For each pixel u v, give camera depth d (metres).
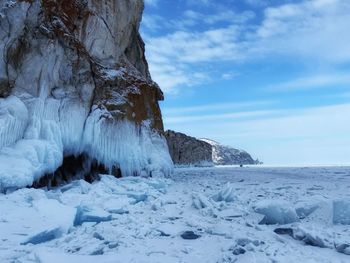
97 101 16.00
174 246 5.83
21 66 12.77
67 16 15.56
